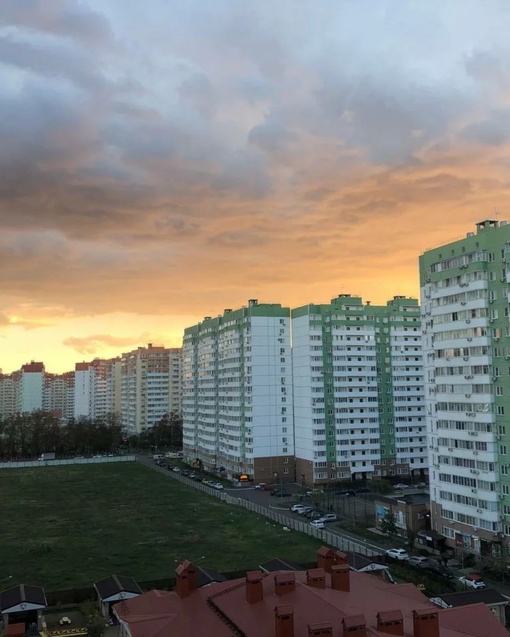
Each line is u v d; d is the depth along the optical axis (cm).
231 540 10350
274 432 17200
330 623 3828
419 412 17550
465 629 4291
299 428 16962
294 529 11094
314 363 16462
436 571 8262
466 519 9406
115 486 16462
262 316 17450
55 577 8488
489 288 9381
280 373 17450
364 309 17175
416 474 17250
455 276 9938
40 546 10106
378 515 11400
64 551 9850
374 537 10569
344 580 4625
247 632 4034
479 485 9200
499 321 9169
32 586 7406
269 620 4100
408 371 17588
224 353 18962
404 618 4231
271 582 4728
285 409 17400
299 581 4709
